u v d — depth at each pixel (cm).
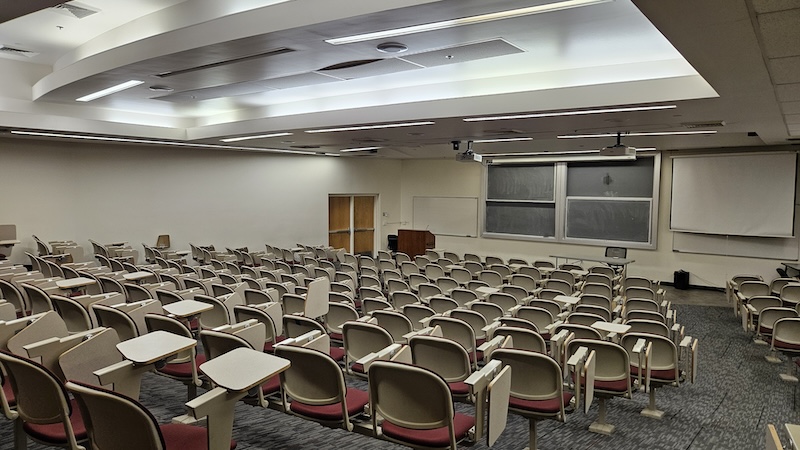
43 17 652
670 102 605
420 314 563
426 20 420
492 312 585
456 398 373
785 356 689
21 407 272
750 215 1200
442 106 746
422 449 284
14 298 582
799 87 516
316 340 368
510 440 407
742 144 1165
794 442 183
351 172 1767
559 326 488
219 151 1463
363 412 325
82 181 1234
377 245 1880
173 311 425
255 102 988
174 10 597
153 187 1349
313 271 954
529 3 384
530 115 714
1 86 885
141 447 222
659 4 298
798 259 1167
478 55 584
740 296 790
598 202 1448
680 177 1298
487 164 1614
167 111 1088
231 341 335
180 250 1400
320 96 930
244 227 1523
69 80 691
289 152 1568
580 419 460
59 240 1202
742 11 306
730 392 547
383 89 859
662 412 482
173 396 453
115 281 632
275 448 374
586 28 518
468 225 1733
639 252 1387
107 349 321
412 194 1881
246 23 463
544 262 1159
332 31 449
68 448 259
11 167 1130
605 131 910
